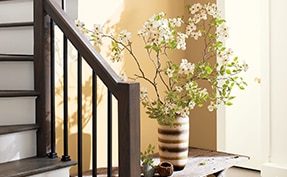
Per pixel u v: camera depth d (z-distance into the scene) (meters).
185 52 3.77
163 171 2.53
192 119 3.77
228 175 4.50
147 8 3.37
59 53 2.76
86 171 2.73
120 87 1.92
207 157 3.08
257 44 4.51
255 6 4.52
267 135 3.78
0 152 2.17
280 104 3.70
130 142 1.91
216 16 2.83
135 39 3.28
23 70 2.48
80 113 2.14
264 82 3.79
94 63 2.02
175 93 2.61
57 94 2.74
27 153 2.30
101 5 2.98
